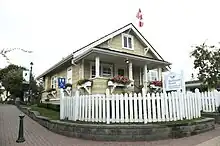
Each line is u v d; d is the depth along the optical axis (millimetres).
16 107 19906
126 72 15328
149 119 6363
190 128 6441
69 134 6684
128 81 12633
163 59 16469
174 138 6074
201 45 14703
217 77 13742
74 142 5797
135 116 6422
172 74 8531
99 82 11820
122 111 6492
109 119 6418
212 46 14328
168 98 6746
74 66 14469
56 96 16312
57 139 6250
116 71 14836
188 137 6184
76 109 7301
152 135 5891
